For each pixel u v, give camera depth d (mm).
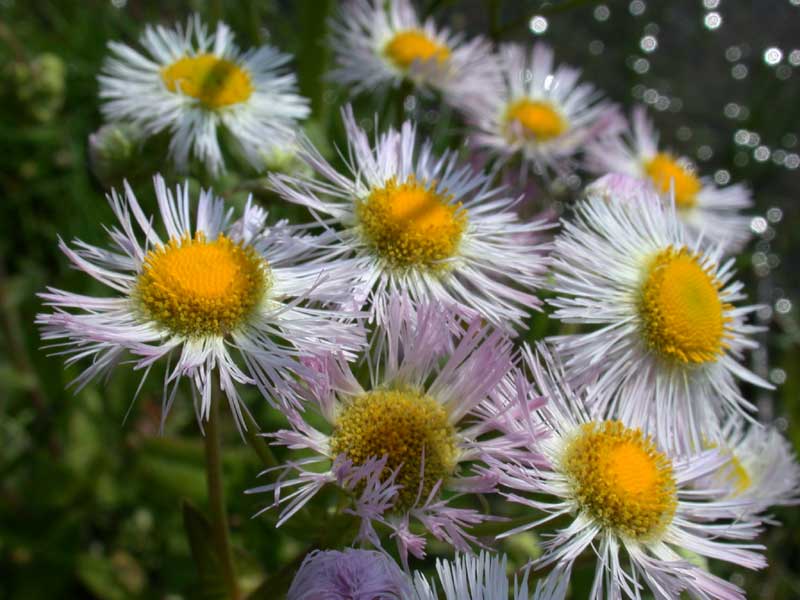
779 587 139
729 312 97
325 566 73
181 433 139
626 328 91
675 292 91
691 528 86
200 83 104
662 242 96
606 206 97
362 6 133
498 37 139
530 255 93
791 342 161
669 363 92
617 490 82
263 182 100
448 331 82
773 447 103
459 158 118
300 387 80
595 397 88
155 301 80
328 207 91
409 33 129
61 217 152
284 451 115
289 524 86
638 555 81
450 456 81
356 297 85
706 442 93
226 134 106
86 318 79
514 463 82
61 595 126
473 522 79
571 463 83
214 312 80
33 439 136
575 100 137
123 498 129
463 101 127
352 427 81
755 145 198
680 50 212
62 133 154
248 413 78
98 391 134
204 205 88
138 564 134
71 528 128
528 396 83
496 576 74
